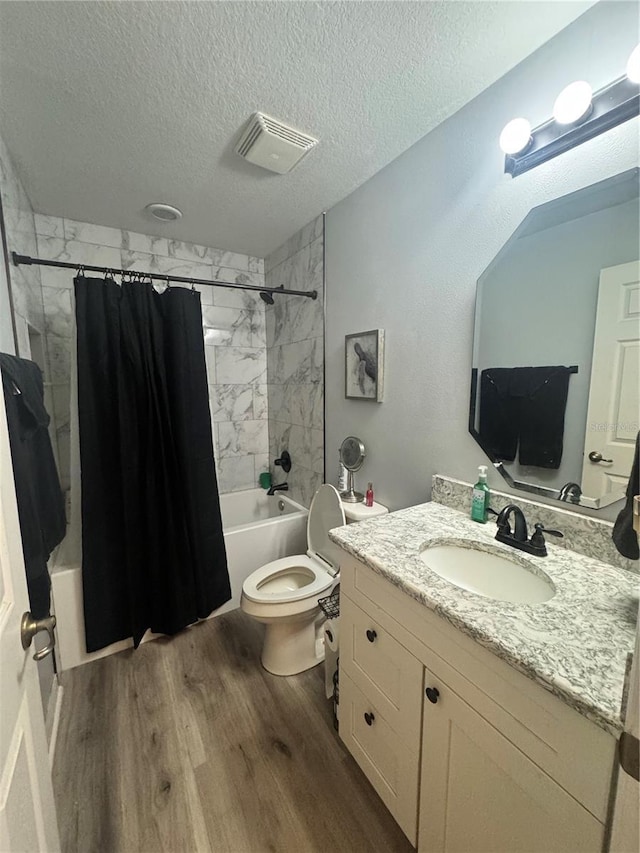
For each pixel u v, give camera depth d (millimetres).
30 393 1219
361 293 1839
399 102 1256
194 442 1971
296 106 1266
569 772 600
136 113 1286
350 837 1071
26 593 759
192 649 1856
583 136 966
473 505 1287
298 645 1681
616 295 951
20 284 1604
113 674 1689
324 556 1886
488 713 730
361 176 1704
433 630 853
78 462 1754
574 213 1018
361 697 1148
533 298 1131
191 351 1950
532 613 769
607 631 713
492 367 1263
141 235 2375
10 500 719
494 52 1075
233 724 1426
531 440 1168
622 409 957
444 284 1408
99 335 1725
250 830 1087
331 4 923
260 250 2701
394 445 1710
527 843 676
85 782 1217
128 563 1805
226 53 1057
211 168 1626
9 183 1476
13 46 1013
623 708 511
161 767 1264
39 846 683
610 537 971
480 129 1234
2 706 581
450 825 848
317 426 2322
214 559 2061
